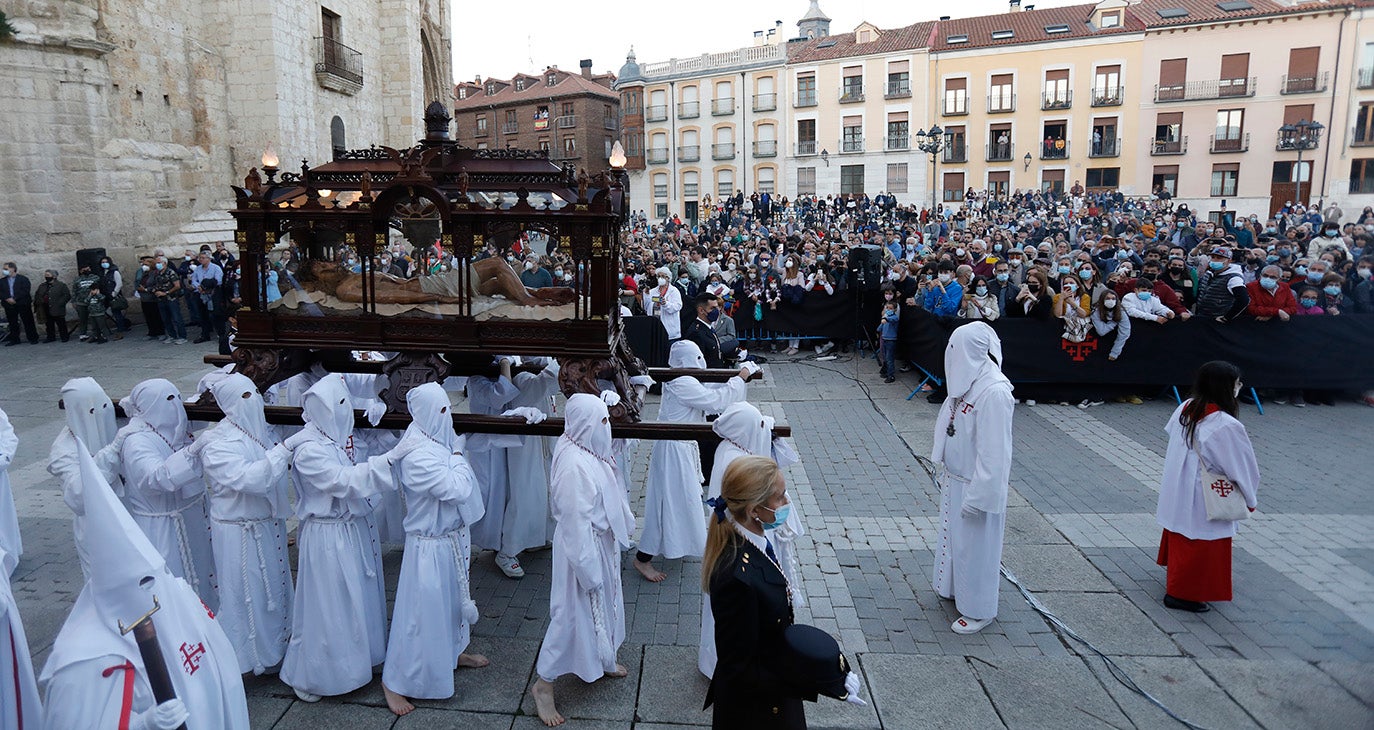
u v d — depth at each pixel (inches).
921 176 1824.6
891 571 246.5
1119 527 275.7
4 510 236.5
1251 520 267.1
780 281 616.7
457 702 183.2
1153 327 422.9
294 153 903.1
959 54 1726.1
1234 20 1169.4
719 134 2066.9
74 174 717.9
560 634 174.2
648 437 205.8
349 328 224.2
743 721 128.9
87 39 710.5
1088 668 192.4
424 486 175.5
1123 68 1446.9
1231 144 1175.0
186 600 117.0
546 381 265.1
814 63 1914.4
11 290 659.4
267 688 189.3
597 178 235.1
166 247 794.8
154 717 101.7
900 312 526.3
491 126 2374.5
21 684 144.8
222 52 864.3
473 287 221.1
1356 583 105.0
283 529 196.5
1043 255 556.4
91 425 187.8
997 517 205.8
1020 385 443.2
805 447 372.2
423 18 1285.7
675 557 245.0
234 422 187.5
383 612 195.3
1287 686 159.9
